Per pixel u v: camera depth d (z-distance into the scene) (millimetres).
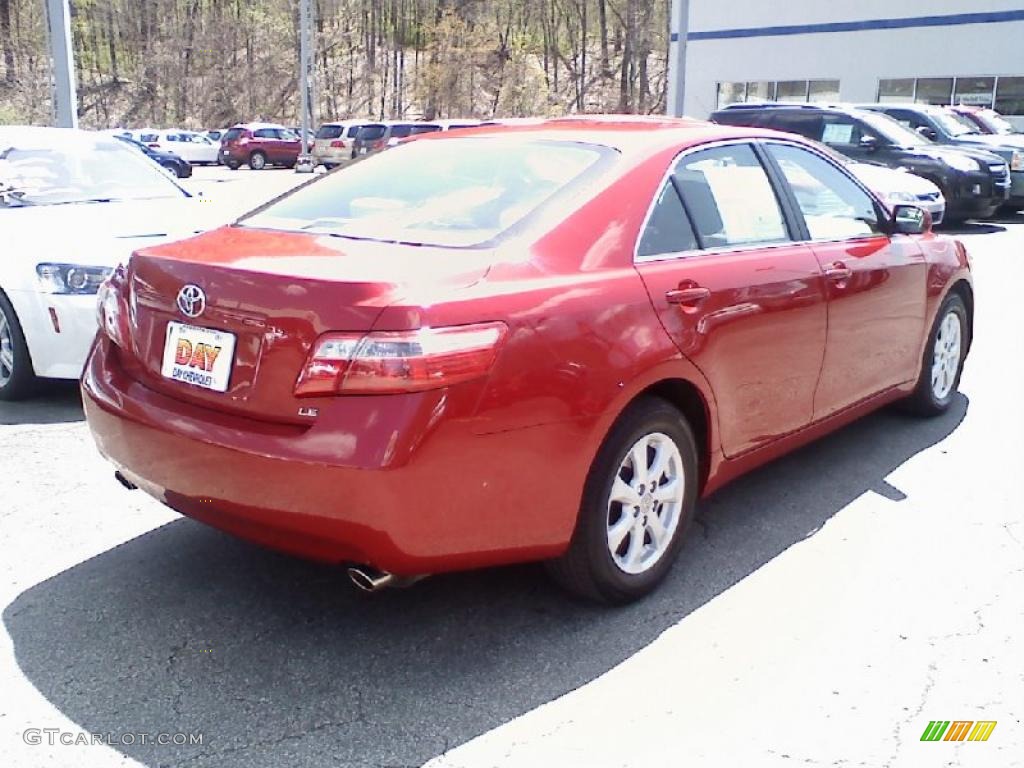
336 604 3537
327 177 4215
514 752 2723
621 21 63906
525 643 3291
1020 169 16984
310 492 2799
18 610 3443
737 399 3818
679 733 2816
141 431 3172
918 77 27625
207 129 71438
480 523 2949
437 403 2779
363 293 2814
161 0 73125
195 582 3678
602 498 3291
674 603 3570
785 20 30078
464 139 4133
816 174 4625
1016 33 25609
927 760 2703
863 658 3207
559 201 3438
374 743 2754
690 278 3568
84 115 71062
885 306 4770
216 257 3209
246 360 2969
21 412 5695
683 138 3924
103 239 5781
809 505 4477
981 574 3803
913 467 4961
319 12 73062
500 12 71000
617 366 3195
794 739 2789
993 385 6512
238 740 2756
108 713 2865
